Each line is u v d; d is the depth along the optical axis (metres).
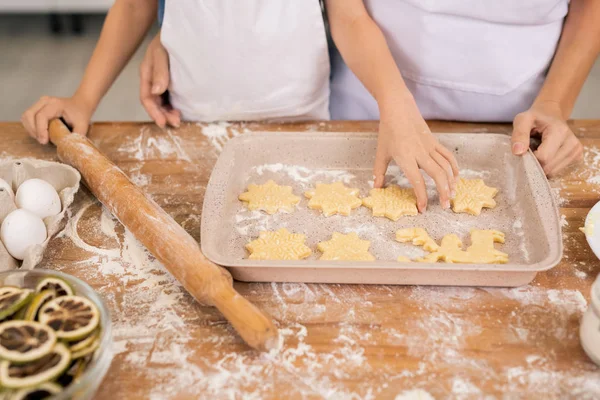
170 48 1.55
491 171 1.37
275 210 1.25
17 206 1.16
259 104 1.62
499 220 1.22
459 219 1.22
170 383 0.90
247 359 0.94
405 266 1.00
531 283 1.06
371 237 1.18
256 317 0.92
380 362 0.92
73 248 1.17
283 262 1.01
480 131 1.52
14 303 0.89
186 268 0.99
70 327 0.85
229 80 1.57
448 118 1.65
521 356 0.93
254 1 1.44
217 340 0.97
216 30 1.48
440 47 1.52
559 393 0.87
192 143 1.51
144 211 1.11
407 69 1.60
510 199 1.28
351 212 1.26
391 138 1.25
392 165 1.41
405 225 1.21
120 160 1.44
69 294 0.93
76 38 4.32
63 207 1.23
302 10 1.46
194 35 1.51
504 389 0.88
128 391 0.89
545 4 1.42
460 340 0.96
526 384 0.88
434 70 1.56
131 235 1.20
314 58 1.55
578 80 1.48
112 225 1.23
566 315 1.00
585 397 0.86
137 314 1.02
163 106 1.73
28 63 3.99
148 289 1.07
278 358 0.93
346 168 1.40
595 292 0.88
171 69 1.63
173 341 0.97
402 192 1.29
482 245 1.13
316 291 1.06
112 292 1.06
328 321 1.00
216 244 1.10
